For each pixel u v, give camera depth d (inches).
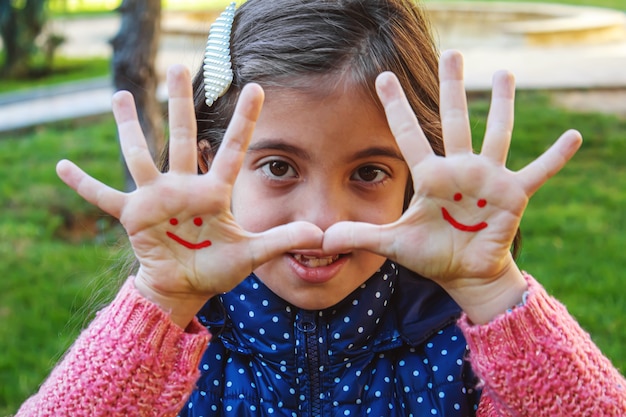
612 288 152.7
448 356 62.4
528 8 663.1
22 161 247.8
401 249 50.1
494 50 482.9
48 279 161.8
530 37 514.0
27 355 131.6
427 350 63.2
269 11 60.1
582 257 169.9
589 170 236.5
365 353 62.4
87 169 231.8
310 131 53.4
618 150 253.8
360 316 61.1
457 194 49.7
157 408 50.7
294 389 61.6
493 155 50.1
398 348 63.8
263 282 58.0
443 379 61.7
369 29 58.4
